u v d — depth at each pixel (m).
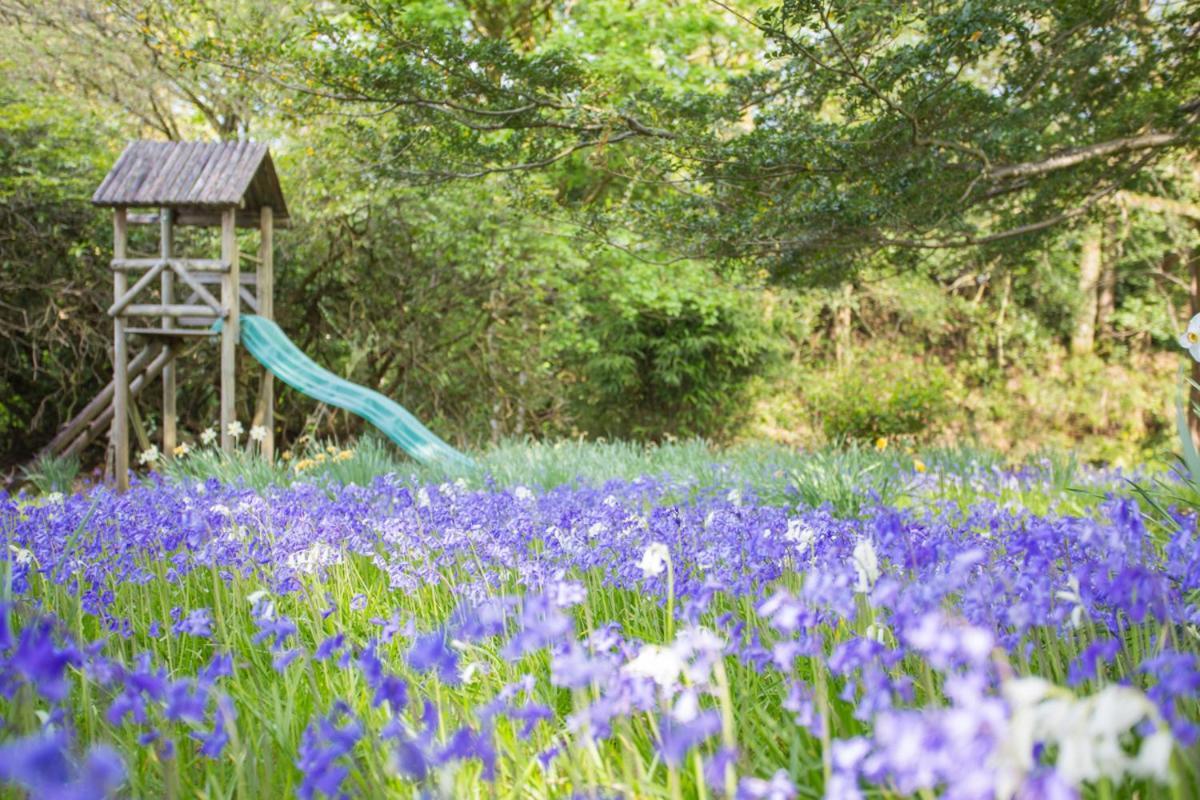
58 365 13.91
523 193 9.37
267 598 3.74
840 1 6.07
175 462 9.73
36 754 1.21
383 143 9.38
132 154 10.70
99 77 13.94
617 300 16.05
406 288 14.59
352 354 14.01
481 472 8.23
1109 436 20.16
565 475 8.22
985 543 3.85
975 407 20.28
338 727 2.17
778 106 7.59
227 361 10.48
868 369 19.45
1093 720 1.19
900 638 2.41
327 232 13.94
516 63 7.79
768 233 7.77
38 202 13.13
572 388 18.02
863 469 7.74
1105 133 8.03
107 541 4.38
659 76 14.18
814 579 1.99
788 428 19.06
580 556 3.62
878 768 1.42
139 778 2.20
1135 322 20.55
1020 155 7.87
